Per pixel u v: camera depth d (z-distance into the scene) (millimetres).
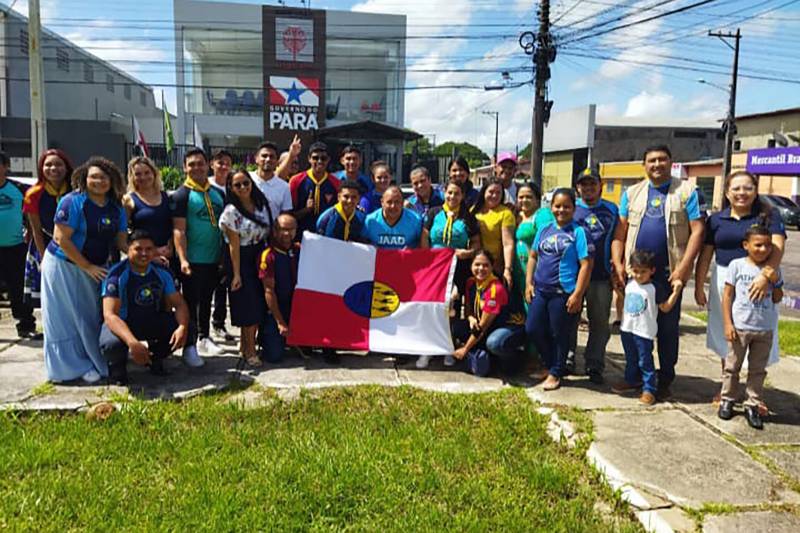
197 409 4461
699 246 4746
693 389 5172
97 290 5059
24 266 6199
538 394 4957
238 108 32812
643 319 4762
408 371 5480
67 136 28938
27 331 6301
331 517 3146
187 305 5449
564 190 4863
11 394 4676
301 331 5609
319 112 31641
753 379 4430
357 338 5637
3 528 2963
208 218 5430
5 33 30734
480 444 4039
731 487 3506
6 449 3758
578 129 42844
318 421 4336
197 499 3242
